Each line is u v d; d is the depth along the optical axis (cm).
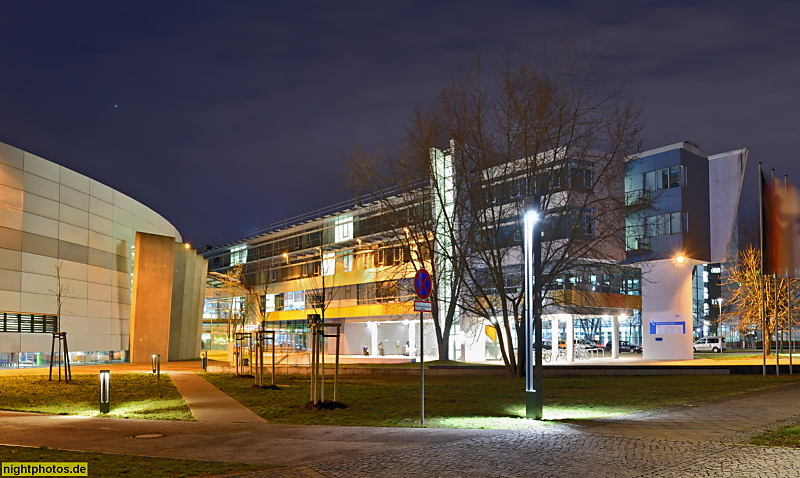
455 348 5075
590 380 2656
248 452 1059
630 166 2812
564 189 2753
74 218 4716
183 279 5794
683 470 899
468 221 3094
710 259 4756
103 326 5000
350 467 934
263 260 8169
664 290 4741
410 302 5116
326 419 1524
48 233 4450
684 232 4597
